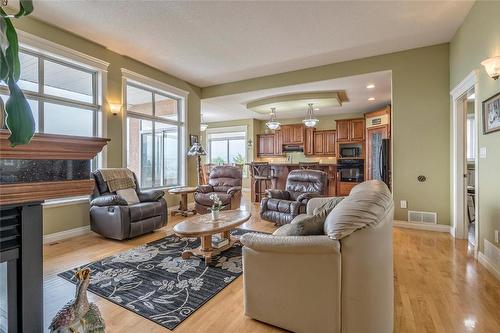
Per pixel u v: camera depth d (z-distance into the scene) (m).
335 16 3.20
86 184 1.06
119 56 4.38
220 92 6.09
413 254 3.02
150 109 5.32
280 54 4.36
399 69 4.22
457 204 3.65
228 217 3.21
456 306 1.97
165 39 3.84
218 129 10.15
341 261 1.50
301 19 3.27
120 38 3.81
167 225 4.43
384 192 1.87
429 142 4.02
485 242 2.70
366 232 1.47
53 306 1.99
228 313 1.90
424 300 2.05
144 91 5.20
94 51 3.98
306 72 5.04
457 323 1.77
